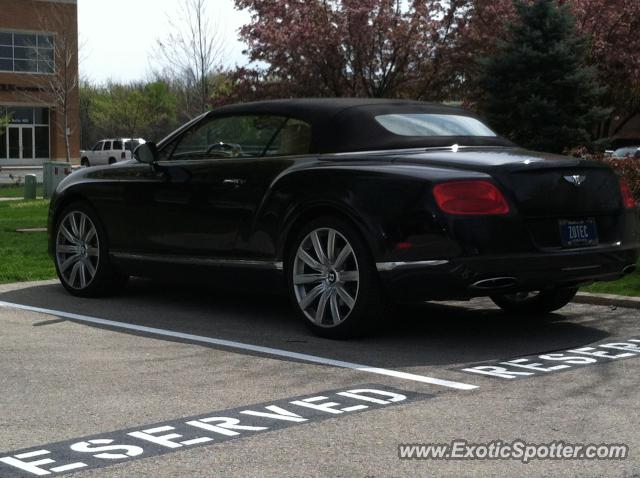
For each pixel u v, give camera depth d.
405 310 7.80
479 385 5.30
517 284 6.21
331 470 3.88
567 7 19.52
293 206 6.73
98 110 76.44
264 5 23.86
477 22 23.69
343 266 6.52
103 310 7.86
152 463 3.99
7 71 57.22
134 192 7.97
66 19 56.09
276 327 7.09
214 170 7.39
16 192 30.83
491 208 6.09
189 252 7.58
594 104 20.31
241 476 3.82
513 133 19.47
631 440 4.26
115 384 5.36
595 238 6.57
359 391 5.18
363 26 23.28
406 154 6.62
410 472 3.85
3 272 9.80
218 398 5.05
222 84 30.00
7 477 3.83
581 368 5.70
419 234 6.12
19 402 4.98
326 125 6.98
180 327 7.11
